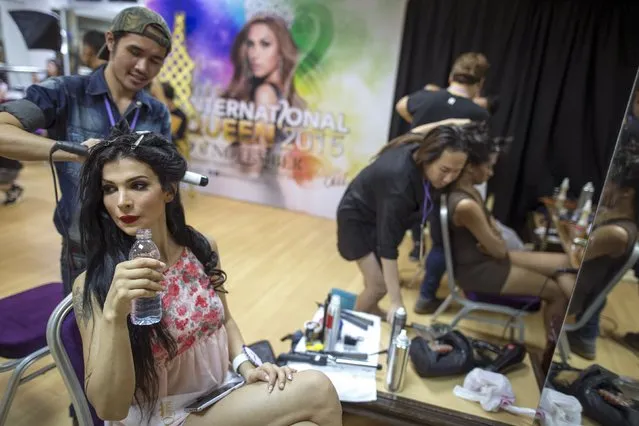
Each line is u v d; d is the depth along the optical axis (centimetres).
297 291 275
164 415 107
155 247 95
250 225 383
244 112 420
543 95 346
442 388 170
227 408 107
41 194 390
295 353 168
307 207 428
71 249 136
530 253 224
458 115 277
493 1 334
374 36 367
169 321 104
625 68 330
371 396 156
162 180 97
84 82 137
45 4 423
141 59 132
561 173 363
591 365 135
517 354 192
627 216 124
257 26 392
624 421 120
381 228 199
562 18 327
